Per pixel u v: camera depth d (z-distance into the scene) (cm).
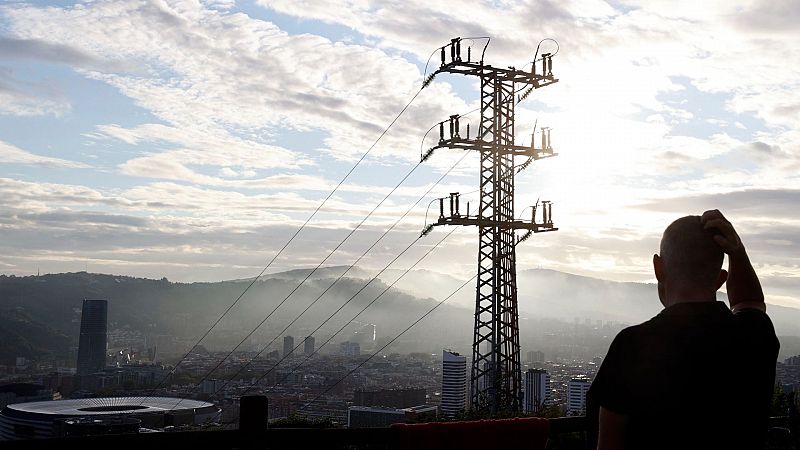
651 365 264
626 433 267
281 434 421
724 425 262
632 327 280
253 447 416
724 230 283
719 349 265
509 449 438
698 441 260
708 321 270
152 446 392
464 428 431
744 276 301
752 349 271
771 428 590
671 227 293
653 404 261
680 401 259
